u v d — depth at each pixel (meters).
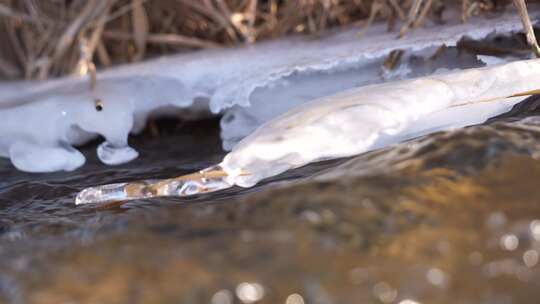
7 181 1.31
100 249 1.08
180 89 1.39
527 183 1.10
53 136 1.36
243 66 1.39
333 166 1.19
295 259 1.04
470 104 1.21
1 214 1.22
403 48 1.32
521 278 1.02
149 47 1.57
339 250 1.05
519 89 1.22
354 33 1.43
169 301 0.99
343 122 1.18
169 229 1.09
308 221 1.08
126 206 1.20
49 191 1.27
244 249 1.07
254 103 1.34
